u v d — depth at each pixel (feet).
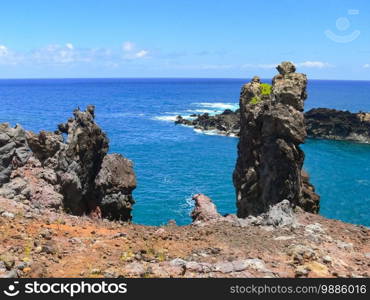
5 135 65.87
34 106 593.01
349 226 58.59
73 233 44.68
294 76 102.32
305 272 35.01
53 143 82.84
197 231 50.21
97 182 87.61
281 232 50.16
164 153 270.46
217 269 34.88
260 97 104.47
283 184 92.02
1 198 55.36
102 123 418.92
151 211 153.48
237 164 109.29
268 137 94.48
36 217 49.83
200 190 184.65
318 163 254.27
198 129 379.14
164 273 33.58
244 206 102.68
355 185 201.36
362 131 345.31
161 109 578.66
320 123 360.07
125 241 43.39
